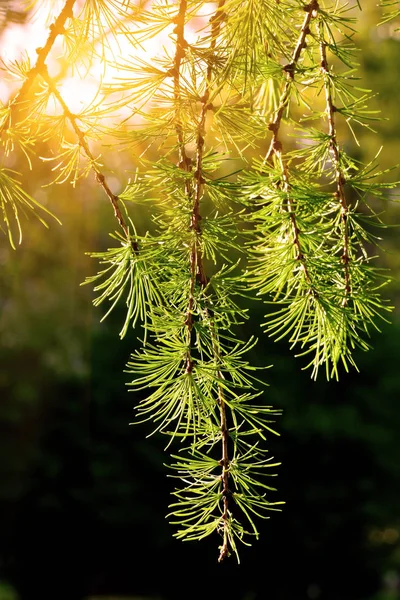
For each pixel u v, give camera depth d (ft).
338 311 3.65
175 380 3.64
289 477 18.04
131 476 18.03
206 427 3.74
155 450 17.89
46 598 18.43
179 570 18.37
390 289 19.99
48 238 16.81
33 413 17.85
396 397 18.49
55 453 18.06
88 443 17.94
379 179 21.86
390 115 21.94
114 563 18.51
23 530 18.12
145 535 18.17
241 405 3.71
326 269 3.66
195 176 3.62
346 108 3.90
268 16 3.84
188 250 3.71
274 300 3.79
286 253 3.71
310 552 18.26
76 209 16.87
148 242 3.70
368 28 20.72
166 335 3.66
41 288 17.29
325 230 3.82
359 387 18.47
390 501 18.42
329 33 4.00
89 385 17.99
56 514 18.12
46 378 17.71
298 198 3.62
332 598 18.63
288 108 3.86
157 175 3.72
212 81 3.76
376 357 18.53
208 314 3.68
